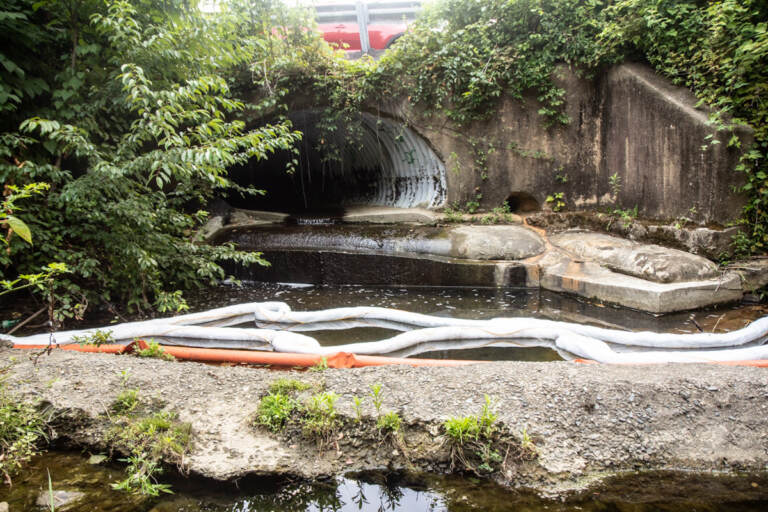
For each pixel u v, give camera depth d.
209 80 5.38
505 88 8.32
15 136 4.90
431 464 2.31
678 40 6.76
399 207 10.85
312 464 2.30
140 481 2.19
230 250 6.95
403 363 3.48
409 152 9.79
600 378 2.73
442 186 9.36
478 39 8.33
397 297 6.64
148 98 5.12
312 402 2.53
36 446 2.49
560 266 6.79
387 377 2.84
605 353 3.85
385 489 2.21
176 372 2.98
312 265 7.72
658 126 6.87
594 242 7.03
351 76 8.87
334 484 2.23
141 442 2.36
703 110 6.35
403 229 8.31
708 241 6.10
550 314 5.58
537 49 8.11
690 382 2.68
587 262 6.72
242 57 6.75
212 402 2.65
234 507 2.10
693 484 2.20
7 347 3.53
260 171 13.86
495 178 8.60
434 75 8.29
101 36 5.77
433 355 4.27
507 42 8.23
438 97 8.37
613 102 7.62
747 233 6.18
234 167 12.84
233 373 2.99
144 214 5.57
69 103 5.63
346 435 2.39
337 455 2.34
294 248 8.25
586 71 7.89
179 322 5.29
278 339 4.45
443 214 8.86
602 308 5.77
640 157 7.21
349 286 7.55
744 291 5.83
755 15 6.01
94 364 3.05
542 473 2.22
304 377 2.91
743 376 2.76
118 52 5.39
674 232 6.50
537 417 2.44
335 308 6.09
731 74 6.10
